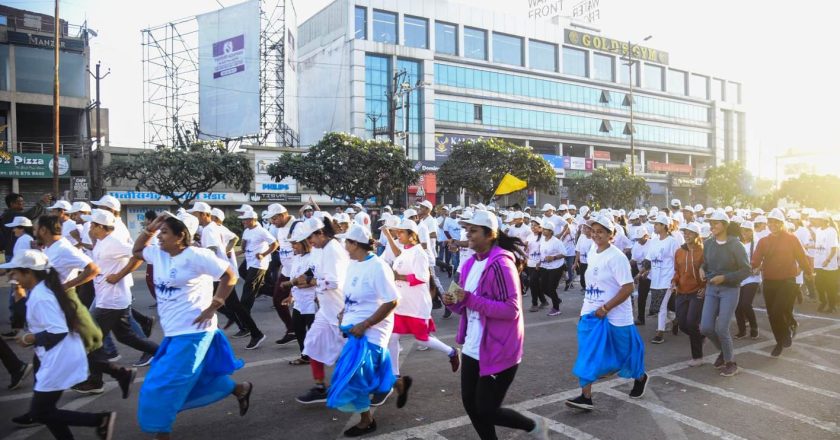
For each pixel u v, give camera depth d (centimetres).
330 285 537
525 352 738
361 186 2558
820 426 480
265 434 455
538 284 1075
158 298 414
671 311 961
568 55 6103
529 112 5662
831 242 1051
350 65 4700
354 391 433
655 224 835
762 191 5897
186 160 2384
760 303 1170
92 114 3472
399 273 600
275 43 3744
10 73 3209
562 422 486
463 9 5331
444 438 448
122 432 460
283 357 704
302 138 5356
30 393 565
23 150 3353
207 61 3809
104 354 550
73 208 867
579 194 4534
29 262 394
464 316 408
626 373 518
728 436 458
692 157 7350
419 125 4962
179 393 393
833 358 714
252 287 838
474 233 394
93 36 3484
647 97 6700
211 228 830
